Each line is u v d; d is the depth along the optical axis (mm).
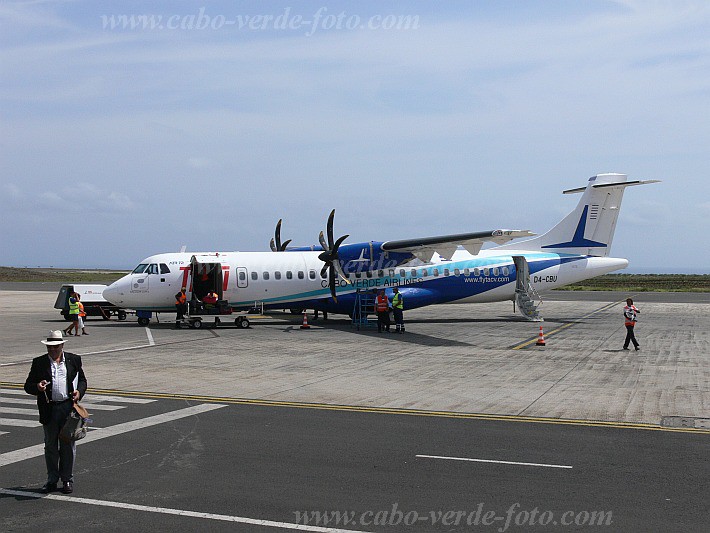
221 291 30797
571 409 13602
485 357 21250
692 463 9836
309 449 10586
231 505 8086
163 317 37562
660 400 14492
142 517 7699
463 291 33469
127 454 10250
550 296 61656
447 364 19766
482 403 14203
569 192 35469
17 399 14375
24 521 7570
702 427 12062
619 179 34812
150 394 15070
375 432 11680
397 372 18281
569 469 9547
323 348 23484
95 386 16016
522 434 11555
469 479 9094
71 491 8570
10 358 20750
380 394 15180
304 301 31953
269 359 20734
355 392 15414
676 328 30844
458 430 11836
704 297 59250
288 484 8875
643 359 20766
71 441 8422
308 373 18094
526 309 33750
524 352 22453
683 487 8758
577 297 59406
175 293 31156
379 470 9500
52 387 8469
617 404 14078
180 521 7582
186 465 9727
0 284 90438
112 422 12359
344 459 10047
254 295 31359
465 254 34125
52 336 8633
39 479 9055
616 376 17625
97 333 28500
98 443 10883
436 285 33125
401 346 24078
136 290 30906
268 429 11875
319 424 12273
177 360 20453
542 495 8461
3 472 9359
